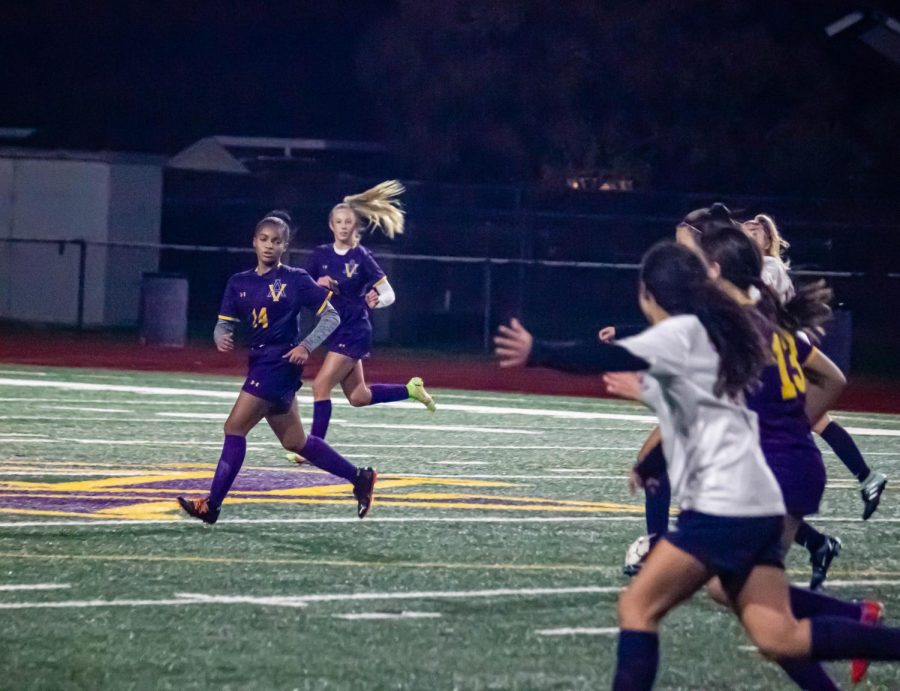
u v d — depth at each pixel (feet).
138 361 226.99
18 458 116.78
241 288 85.15
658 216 310.65
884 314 305.53
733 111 317.42
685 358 46.42
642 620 47.65
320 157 371.35
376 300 113.70
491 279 301.22
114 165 305.12
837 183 319.06
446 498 102.12
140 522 89.04
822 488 54.08
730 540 46.85
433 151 321.52
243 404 84.43
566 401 183.11
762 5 332.39
